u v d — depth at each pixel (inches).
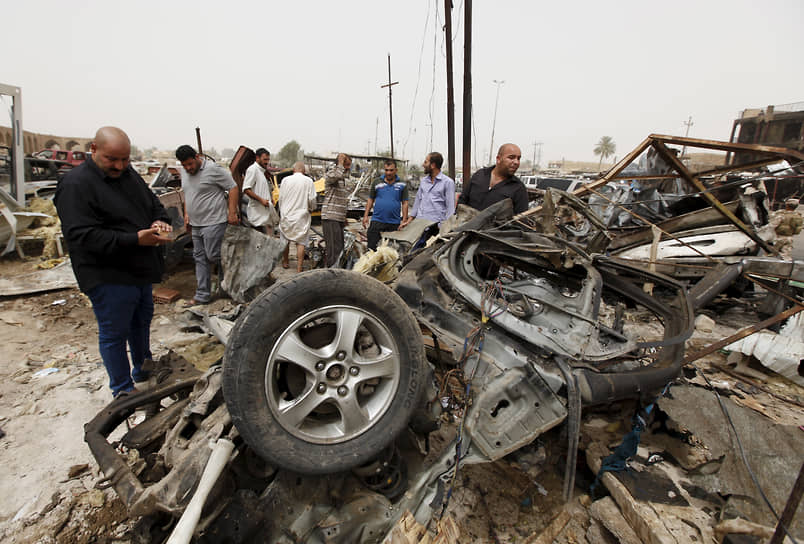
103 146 101.7
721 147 161.6
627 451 92.8
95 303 112.7
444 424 115.6
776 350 149.6
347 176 254.8
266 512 66.4
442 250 98.5
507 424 77.6
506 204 126.6
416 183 761.6
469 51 288.5
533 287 105.3
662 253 233.6
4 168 300.4
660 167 292.4
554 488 101.0
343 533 70.1
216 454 61.4
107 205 106.7
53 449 106.3
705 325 195.9
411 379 73.2
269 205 242.5
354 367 69.9
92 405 125.0
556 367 80.9
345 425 69.1
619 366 89.0
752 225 218.8
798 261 151.0
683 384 121.0
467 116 296.7
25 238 269.9
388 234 144.8
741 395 140.6
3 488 93.3
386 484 77.8
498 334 85.4
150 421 76.5
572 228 180.5
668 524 79.7
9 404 123.2
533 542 85.4
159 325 182.1
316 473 66.1
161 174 350.3
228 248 136.5
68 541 82.0
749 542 73.7
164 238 111.7
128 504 61.1
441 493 75.4
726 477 90.7
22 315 188.9
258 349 63.2
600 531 87.3
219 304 199.6
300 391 73.0
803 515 78.8
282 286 65.6
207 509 61.6
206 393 72.4
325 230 256.1
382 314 71.8
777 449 93.1
